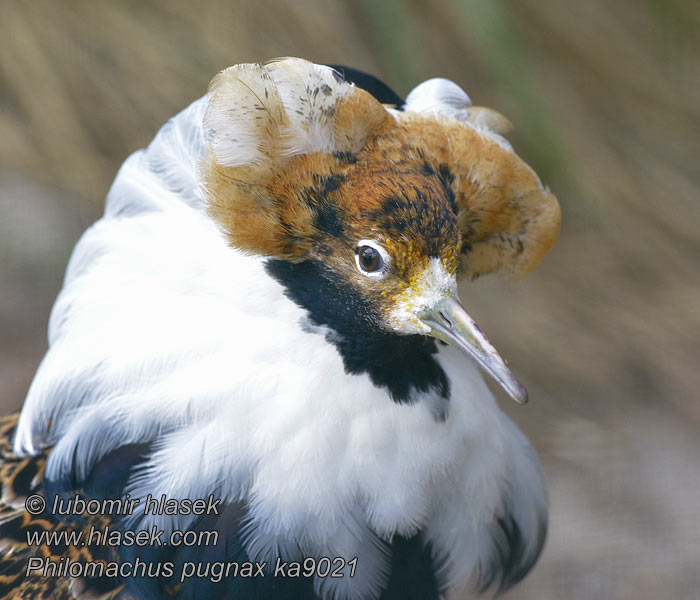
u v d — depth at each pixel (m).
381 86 5.31
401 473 4.77
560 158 10.06
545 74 10.26
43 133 10.57
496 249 4.73
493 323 10.51
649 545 9.52
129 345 4.80
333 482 4.70
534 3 10.02
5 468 5.50
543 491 5.82
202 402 4.68
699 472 10.03
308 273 4.53
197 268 4.79
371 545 4.84
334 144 4.30
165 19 9.98
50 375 5.04
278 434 4.64
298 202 4.32
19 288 12.09
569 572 9.40
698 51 10.49
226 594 4.78
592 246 10.70
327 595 4.83
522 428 10.47
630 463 10.14
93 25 10.12
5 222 12.09
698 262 10.72
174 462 4.71
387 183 4.25
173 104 10.16
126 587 4.96
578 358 10.62
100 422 4.83
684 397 10.55
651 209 10.59
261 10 9.77
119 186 5.28
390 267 4.30
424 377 4.77
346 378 4.65
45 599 5.01
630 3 10.28
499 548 5.43
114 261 5.03
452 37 9.65
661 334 10.55
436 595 5.23
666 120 10.57
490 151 4.50
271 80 4.23
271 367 4.67
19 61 10.33
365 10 9.57
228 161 4.22
